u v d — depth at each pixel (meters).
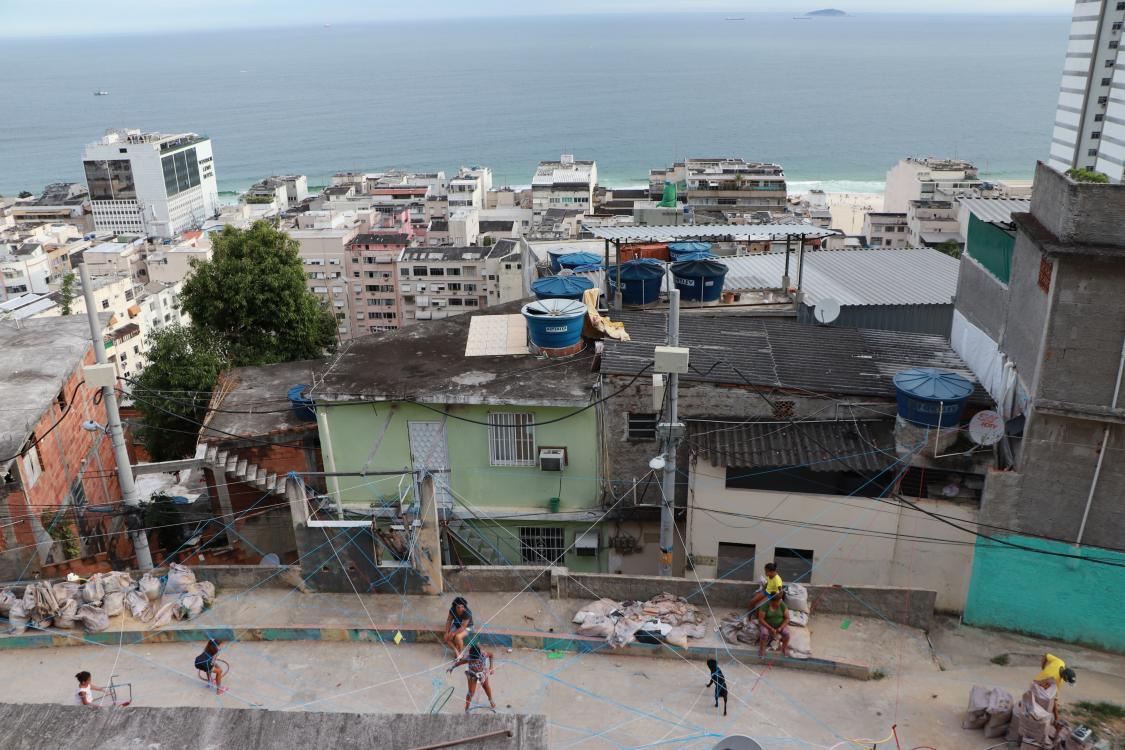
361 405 23.88
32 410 23.33
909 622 17.33
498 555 24.86
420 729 7.19
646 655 16.45
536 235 154.50
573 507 24.39
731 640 16.56
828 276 32.31
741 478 22.44
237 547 28.39
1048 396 18.89
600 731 14.62
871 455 21.69
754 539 22.80
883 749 14.35
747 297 30.41
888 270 32.97
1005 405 21.08
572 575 17.80
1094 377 18.38
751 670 16.11
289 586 18.11
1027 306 20.20
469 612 16.36
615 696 15.44
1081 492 19.34
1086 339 18.23
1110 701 17.31
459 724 7.25
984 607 21.08
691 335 26.55
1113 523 19.28
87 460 28.95
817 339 26.64
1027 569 20.36
